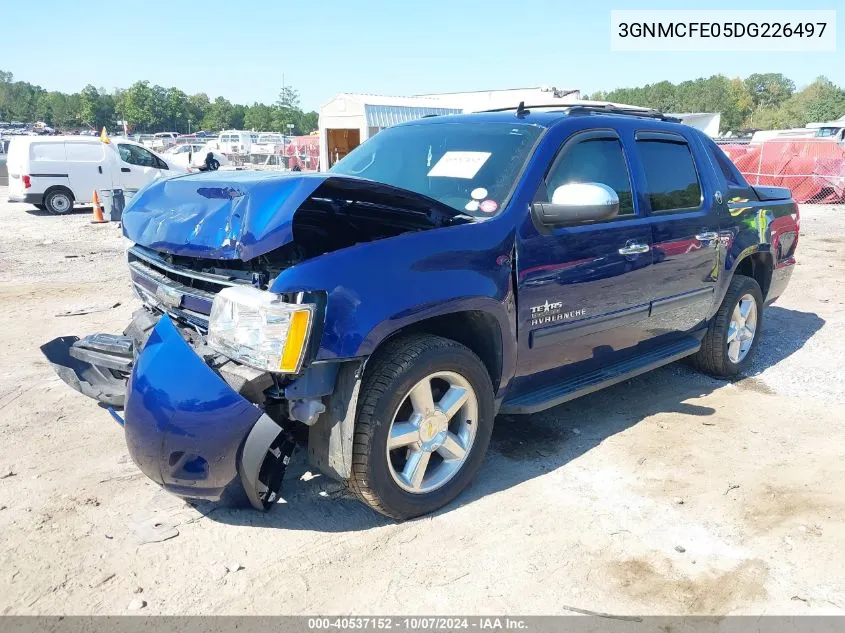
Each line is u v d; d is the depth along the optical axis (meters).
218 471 2.85
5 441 4.03
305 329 2.78
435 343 3.21
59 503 3.38
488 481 3.75
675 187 4.68
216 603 2.72
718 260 4.97
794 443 4.32
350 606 2.74
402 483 3.21
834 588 2.92
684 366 5.81
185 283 3.35
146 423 2.83
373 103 21.91
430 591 2.84
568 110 4.27
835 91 105.00
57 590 2.76
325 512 3.38
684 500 3.59
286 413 3.06
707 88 135.62
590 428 4.49
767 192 5.81
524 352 3.68
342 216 3.84
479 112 4.53
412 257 3.13
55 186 16.94
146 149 18.30
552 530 3.29
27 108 159.38
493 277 3.40
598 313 4.05
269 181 3.01
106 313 7.07
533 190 3.69
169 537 3.13
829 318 7.57
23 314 6.96
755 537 3.28
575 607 2.77
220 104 143.25
